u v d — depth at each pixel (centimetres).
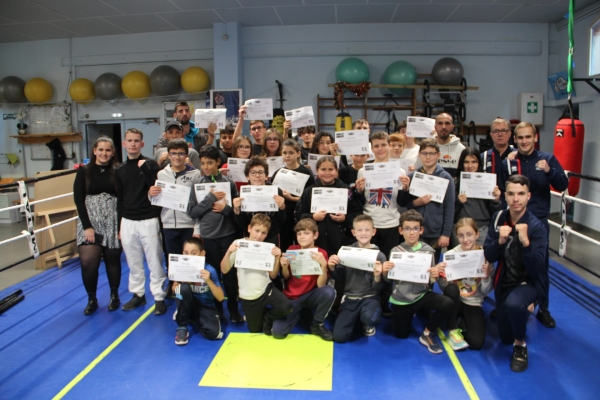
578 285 376
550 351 260
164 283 343
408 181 292
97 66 787
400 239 335
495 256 252
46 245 452
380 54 711
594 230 591
